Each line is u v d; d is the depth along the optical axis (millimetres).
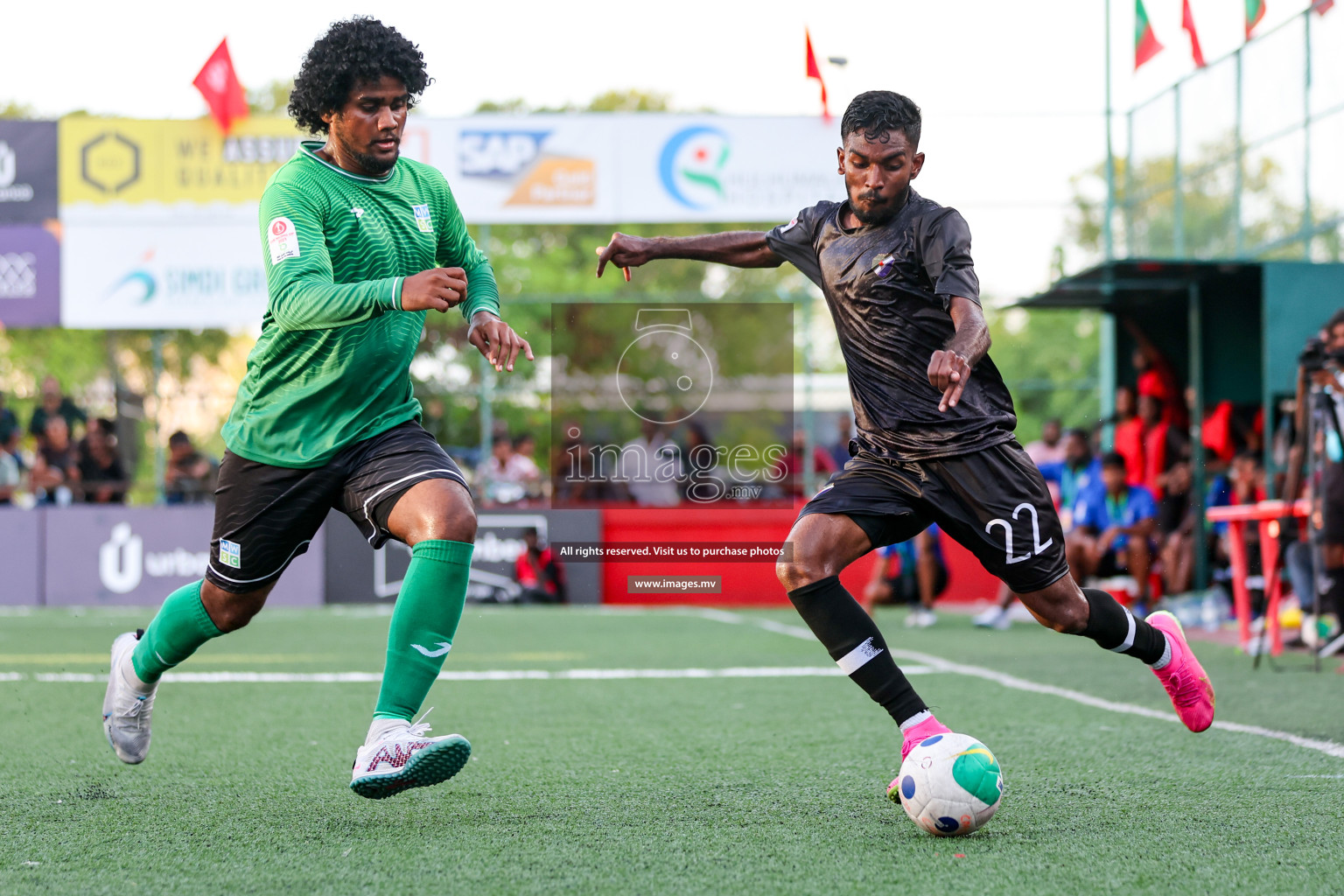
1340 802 7172
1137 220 26500
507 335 7152
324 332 6770
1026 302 26203
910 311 6809
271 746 9398
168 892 5395
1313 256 21734
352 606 27500
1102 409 27859
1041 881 5500
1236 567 16891
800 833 6441
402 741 6273
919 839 6293
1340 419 14180
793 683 13336
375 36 6742
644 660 15961
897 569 22594
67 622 23203
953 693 12266
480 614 24797
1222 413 22969
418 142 26391
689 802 7250
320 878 5590
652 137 26641
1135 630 7352
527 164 26516
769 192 26688
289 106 6980
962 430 6793
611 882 5496
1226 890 5379
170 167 26969
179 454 28312
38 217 26828
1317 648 14242
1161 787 7621
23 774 8289
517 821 6766
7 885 5539
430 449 7027
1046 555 6871
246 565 7012
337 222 6879
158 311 27000
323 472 6953
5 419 28797
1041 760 8531
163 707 11633
